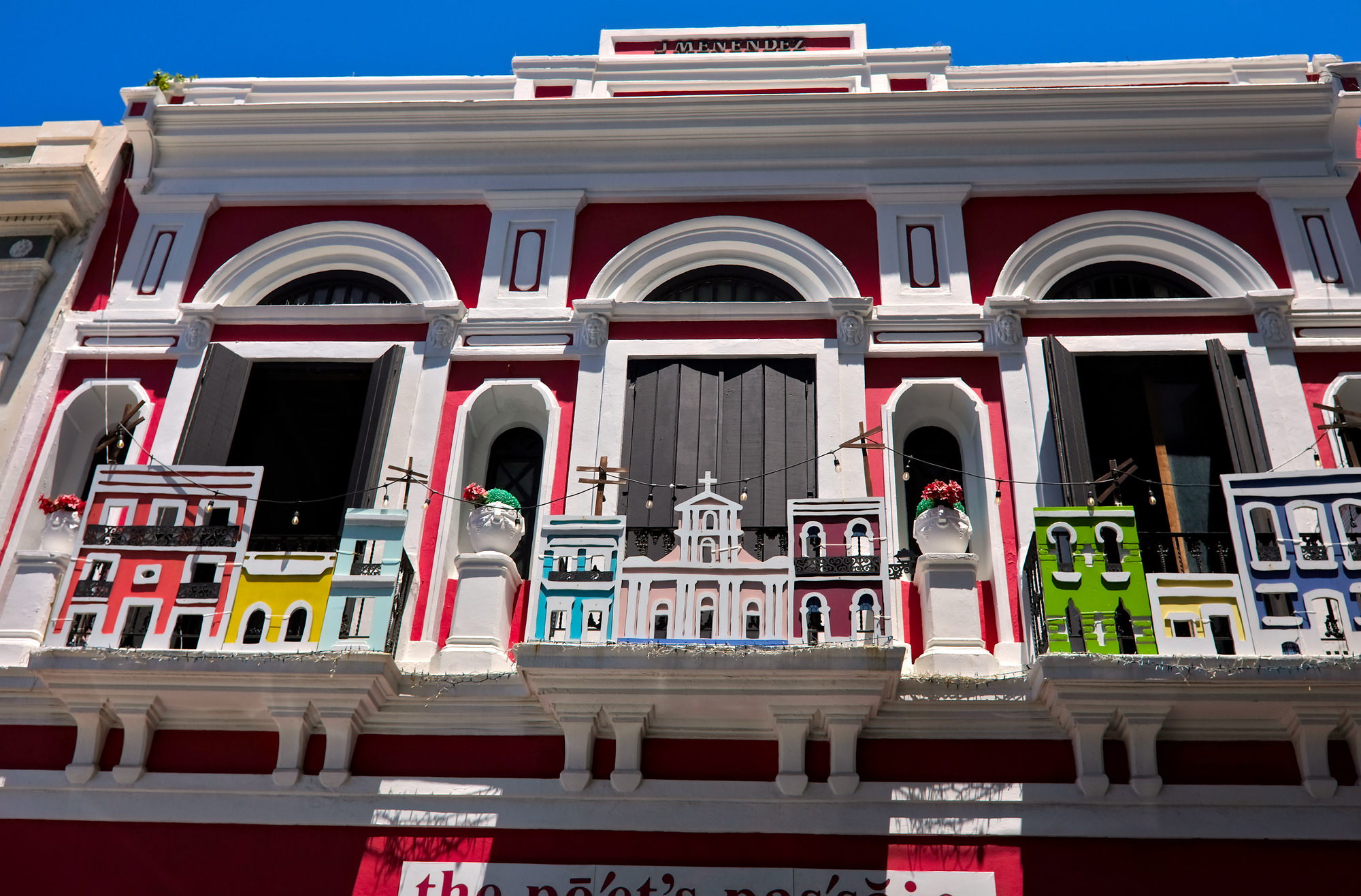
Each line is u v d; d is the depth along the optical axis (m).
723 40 13.44
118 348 11.29
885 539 8.84
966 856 8.19
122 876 8.46
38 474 10.70
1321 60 12.52
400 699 8.80
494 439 11.21
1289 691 8.05
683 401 10.66
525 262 11.65
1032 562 8.91
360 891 8.34
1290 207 11.48
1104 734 8.37
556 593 8.74
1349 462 10.38
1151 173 11.67
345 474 13.25
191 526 9.15
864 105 11.88
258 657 8.55
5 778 8.76
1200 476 10.25
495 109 12.05
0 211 11.95
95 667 8.56
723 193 11.84
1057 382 10.37
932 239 11.52
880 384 10.75
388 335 11.34
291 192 12.12
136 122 12.22
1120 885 8.03
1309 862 8.02
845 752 8.43
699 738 8.68
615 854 8.34
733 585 8.71
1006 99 11.79
